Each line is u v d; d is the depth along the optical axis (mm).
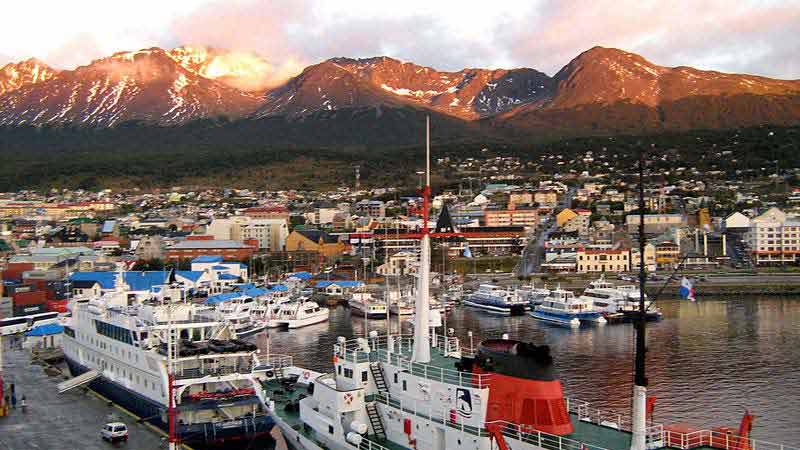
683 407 85000
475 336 137625
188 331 79312
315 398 56062
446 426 45688
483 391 44125
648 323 148500
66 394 88125
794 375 98938
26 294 158375
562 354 117812
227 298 167375
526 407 42375
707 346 120500
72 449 66938
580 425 45312
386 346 60500
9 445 68250
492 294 175500
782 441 72750
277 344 128750
